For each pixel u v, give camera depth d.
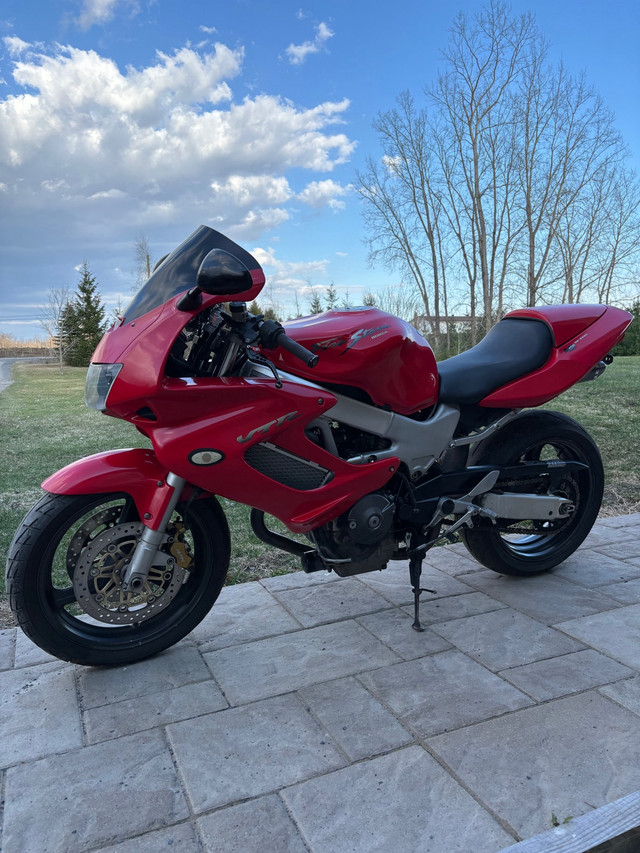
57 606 2.61
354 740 2.20
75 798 1.96
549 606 3.21
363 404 2.72
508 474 3.20
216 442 2.40
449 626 3.01
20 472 6.81
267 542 2.82
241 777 2.03
